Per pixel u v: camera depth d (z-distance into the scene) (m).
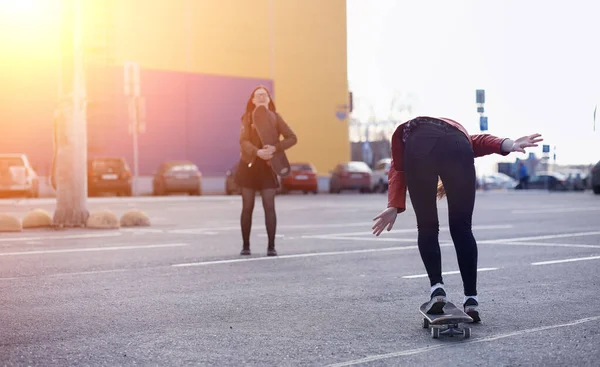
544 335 4.29
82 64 13.42
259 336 4.36
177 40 39.38
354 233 12.26
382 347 4.04
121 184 31.44
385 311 5.18
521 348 3.96
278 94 43.19
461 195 4.42
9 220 12.62
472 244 4.53
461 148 4.39
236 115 41.19
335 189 39.38
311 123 44.47
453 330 4.34
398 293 5.99
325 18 44.81
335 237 11.45
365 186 39.00
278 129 8.87
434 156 4.38
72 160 13.46
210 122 40.31
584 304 5.39
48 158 35.00
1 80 34.25
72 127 13.43
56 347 4.10
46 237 11.42
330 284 6.52
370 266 7.80
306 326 4.66
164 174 33.44
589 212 17.78
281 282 6.67
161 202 26.66
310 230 13.02
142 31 38.22
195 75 39.94
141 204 24.92
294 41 43.69
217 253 9.13
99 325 4.73
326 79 44.88
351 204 24.44
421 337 4.29
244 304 5.51
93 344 4.17
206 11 40.44
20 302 5.62
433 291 4.33
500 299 5.62
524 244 9.97
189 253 9.13
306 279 6.86
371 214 18.45
